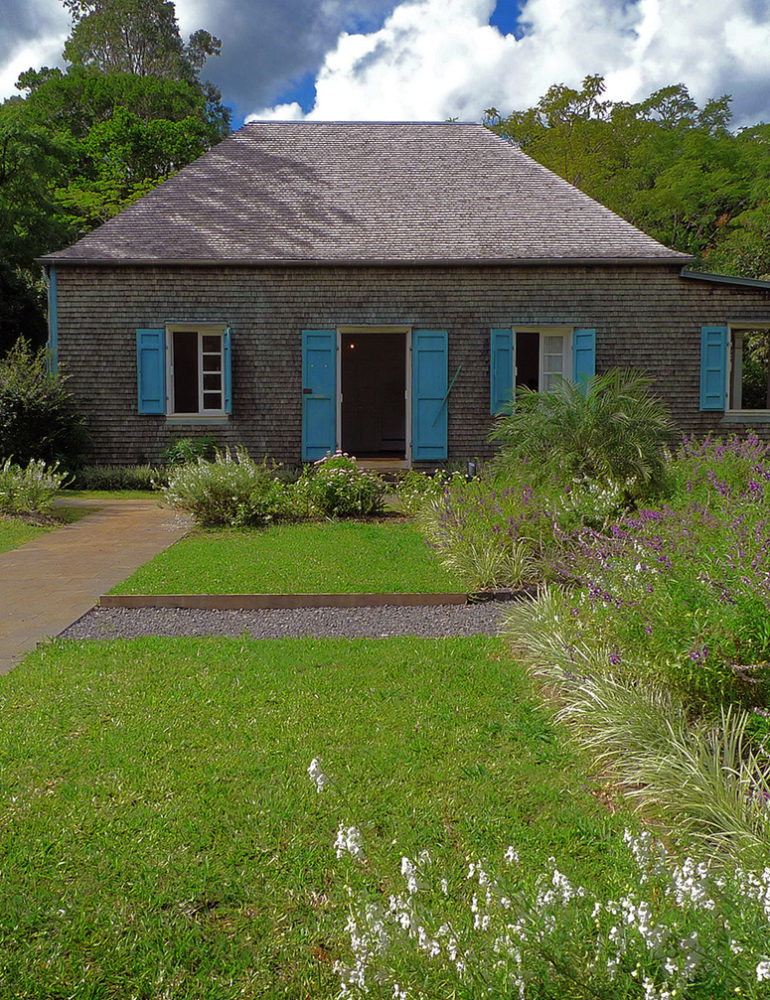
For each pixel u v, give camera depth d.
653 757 3.31
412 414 14.66
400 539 9.02
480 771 3.36
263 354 14.55
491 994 1.78
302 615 6.15
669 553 4.68
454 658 4.91
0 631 5.62
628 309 14.52
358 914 2.18
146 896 2.53
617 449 8.96
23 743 3.57
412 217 15.30
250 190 15.86
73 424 14.13
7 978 2.19
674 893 2.12
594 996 1.74
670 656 3.76
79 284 14.32
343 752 3.52
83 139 31.08
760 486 7.43
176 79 39.09
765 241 25.59
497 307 14.55
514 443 9.90
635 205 32.50
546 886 2.09
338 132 17.56
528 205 15.65
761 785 2.99
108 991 2.18
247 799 3.09
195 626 5.80
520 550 7.12
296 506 10.76
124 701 4.10
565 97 34.56
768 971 1.70
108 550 8.73
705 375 14.57
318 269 14.43
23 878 2.60
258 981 2.21
